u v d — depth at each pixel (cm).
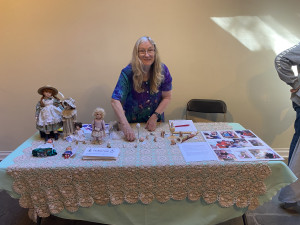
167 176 151
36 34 262
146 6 257
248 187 154
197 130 208
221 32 266
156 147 175
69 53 270
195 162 151
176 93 288
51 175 148
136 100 210
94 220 162
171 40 268
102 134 182
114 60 273
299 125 212
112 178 150
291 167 207
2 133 298
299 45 205
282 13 261
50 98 191
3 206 222
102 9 257
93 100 288
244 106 294
